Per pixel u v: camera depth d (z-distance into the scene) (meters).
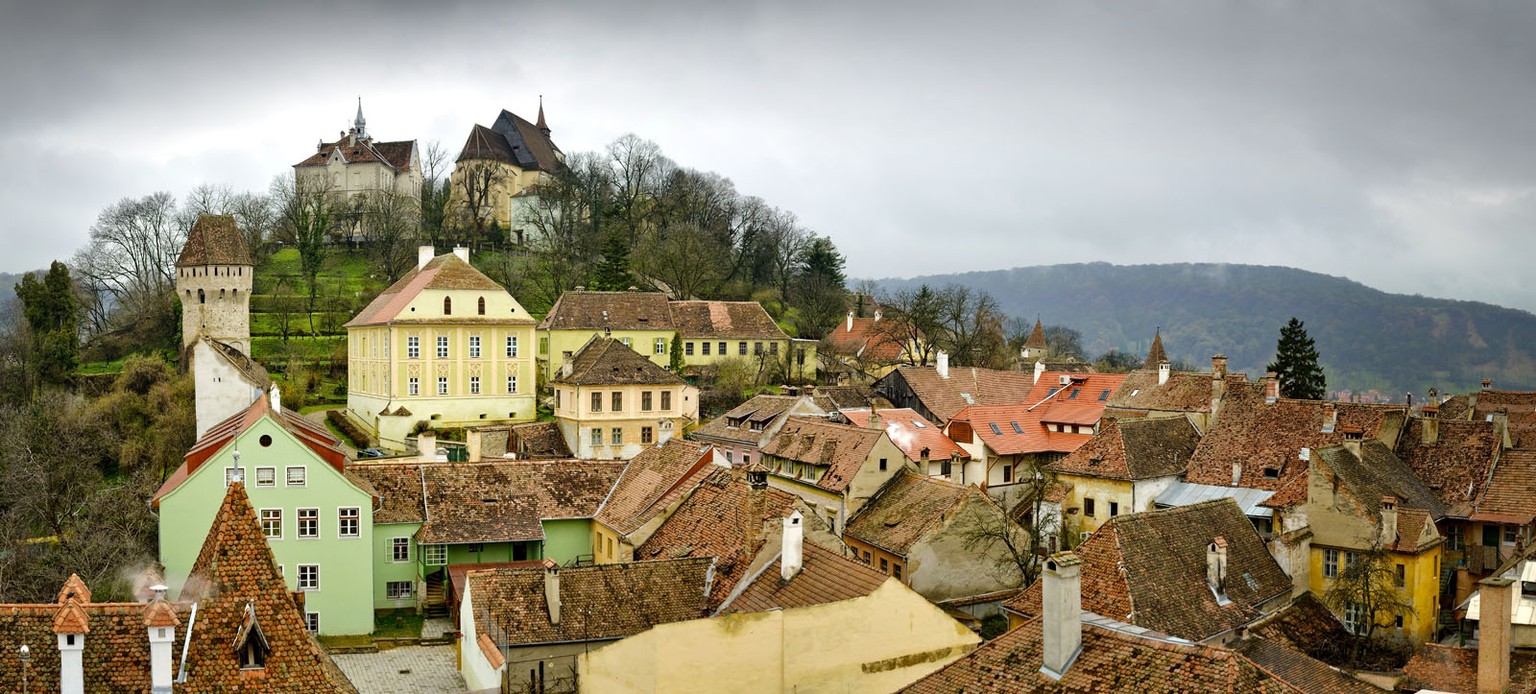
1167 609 45.66
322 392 128.75
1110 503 73.00
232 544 31.50
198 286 133.25
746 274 189.50
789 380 136.38
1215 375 82.75
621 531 58.88
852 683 36.56
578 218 188.62
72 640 27.28
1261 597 49.88
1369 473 59.56
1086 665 27.78
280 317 148.75
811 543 42.75
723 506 53.12
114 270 165.38
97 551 64.50
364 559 59.97
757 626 35.00
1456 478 64.44
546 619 43.38
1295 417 72.31
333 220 184.25
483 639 43.25
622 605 44.50
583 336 125.12
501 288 110.75
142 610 29.06
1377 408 70.38
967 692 28.83
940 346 140.62
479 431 96.88
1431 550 53.62
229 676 29.58
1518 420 88.62
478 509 65.19
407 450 101.44
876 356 145.88
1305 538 54.62
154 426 95.50
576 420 96.56
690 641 34.22
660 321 128.50
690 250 168.00
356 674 52.38
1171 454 75.38
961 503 63.06
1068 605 28.14
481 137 192.50
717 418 99.31
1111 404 93.62
